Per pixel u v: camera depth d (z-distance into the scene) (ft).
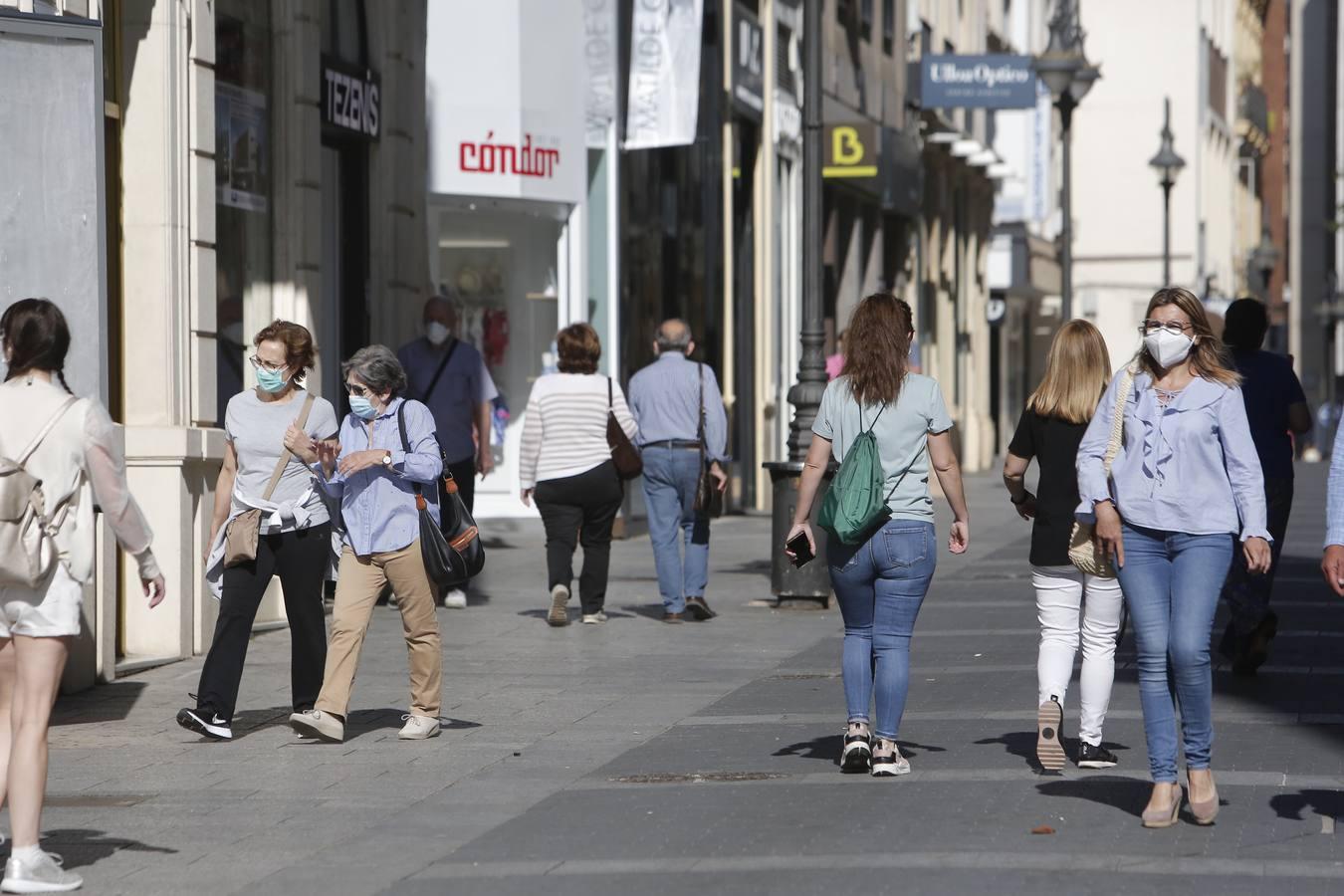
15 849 52.80
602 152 179.42
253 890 52.70
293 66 114.42
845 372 67.62
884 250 298.15
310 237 115.85
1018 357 455.63
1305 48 651.25
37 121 78.59
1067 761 69.56
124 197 97.50
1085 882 51.62
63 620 53.26
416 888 52.60
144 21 97.50
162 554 96.73
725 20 209.87
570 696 86.53
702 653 100.48
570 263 173.37
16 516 52.80
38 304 54.70
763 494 225.97
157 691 88.74
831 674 92.63
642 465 111.65
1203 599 58.65
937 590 131.54
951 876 52.42
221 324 107.45
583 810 62.13
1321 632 105.91
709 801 63.05
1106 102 513.86
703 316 205.16
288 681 91.81
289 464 77.15
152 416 97.50
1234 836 57.06
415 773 69.26
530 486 111.24
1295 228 650.02
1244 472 58.85
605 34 178.09
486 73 163.22
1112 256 515.09
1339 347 578.25
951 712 80.64
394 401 76.38
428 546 75.41
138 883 53.67
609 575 143.33
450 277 169.89
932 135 318.45
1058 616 68.39
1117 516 59.77
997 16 385.91
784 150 235.40
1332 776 65.82
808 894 50.85
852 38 265.54
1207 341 59.88
